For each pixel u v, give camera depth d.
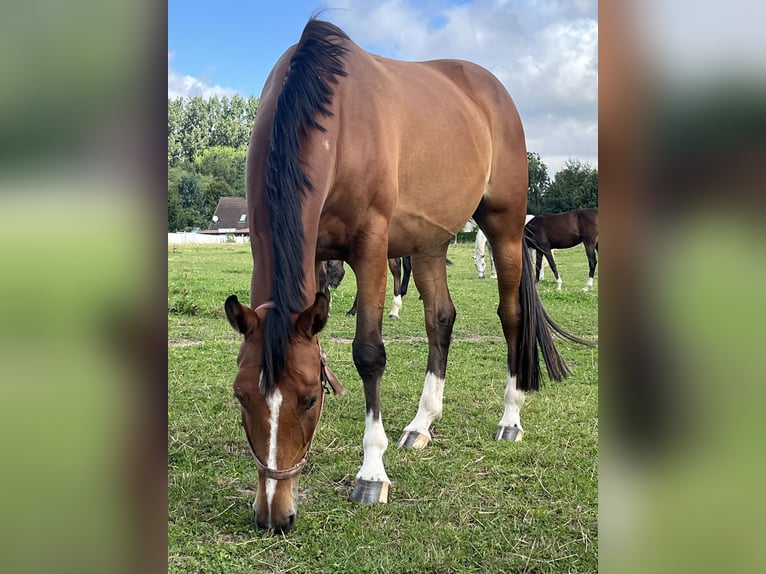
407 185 3.40
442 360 3.89
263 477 2.28
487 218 4.13
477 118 3.92
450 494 2.95
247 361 2.23
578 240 12.79
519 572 2.30
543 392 4.80
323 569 2.29
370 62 3.33
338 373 5.27
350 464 3.31
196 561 2.29
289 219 2.40
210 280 11.27
